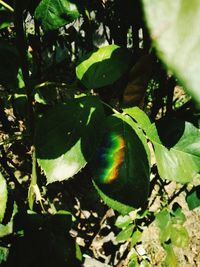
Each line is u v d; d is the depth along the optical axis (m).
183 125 0.18
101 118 0.17
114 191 0.17
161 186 0.38
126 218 0.37
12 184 0.52
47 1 0.18
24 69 0.17
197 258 0.59
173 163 0.18
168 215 0.35
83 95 0.18
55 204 0.55
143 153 0.17
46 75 0.37
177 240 0.34
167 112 0.28
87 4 0.24
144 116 0.18
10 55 0.21
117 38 0.28
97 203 0.58
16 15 0.15
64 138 0.17
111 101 0.29
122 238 0.37
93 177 0.17
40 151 0.17
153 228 0.62
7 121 0.38
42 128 0.17
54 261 0.21
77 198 0.58
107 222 0.52
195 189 0.27
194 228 0.63
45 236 0.21
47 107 0.31
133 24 0.22
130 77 0.17
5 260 0.20
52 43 0.36
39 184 0.28
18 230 0.21
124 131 0.17
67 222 0.22
